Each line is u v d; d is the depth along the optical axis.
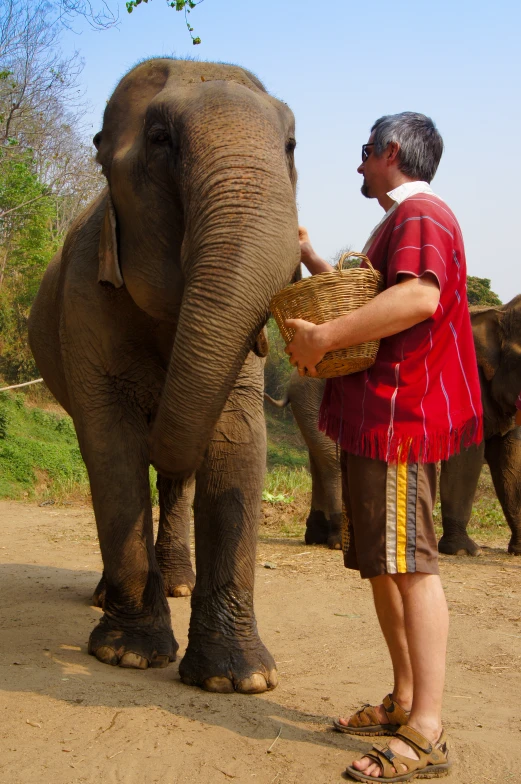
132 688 3.40
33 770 2.58
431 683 2.64
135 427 4.03
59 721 2.96
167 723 2.99
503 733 3.11
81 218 4.48
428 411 2.63
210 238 2.89
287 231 2.94
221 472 3.74
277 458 27.83
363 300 2.65
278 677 3.81
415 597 2.66
